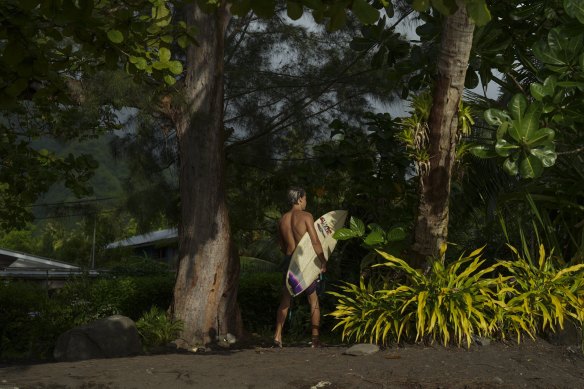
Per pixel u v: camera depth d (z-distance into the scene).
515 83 7.35
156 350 8.69
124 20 4.62
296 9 3.00
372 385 4.73
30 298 10.05
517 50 7.15
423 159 5.89
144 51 5.17
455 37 5.42
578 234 7.00
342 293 9.96
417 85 7.05
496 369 5.05
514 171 5.06
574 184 6.79
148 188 12.89
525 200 7.00
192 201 9.77
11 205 11.74
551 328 5.89
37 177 10.71
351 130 10.12
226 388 4.74
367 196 10.23
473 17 2.75
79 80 8.90
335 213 7.58
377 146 9.52
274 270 17.41
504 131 5.02
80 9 3.76
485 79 7.08
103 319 8.42
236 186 13.84
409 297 6.02
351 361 5.33
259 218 13.98
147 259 23.09
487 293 6.11
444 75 5.64
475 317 5.92
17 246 39.06
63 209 13.06
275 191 13.52
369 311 6.11
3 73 4.79
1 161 10.95
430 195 6.00
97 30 4.46
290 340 9.70
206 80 9.73
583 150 5.94
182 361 5.69
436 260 6.11
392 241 6.46
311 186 10.88
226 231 9.98
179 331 9.48
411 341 5.88
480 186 8.38
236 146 12.98
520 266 6.31
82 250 29.70
